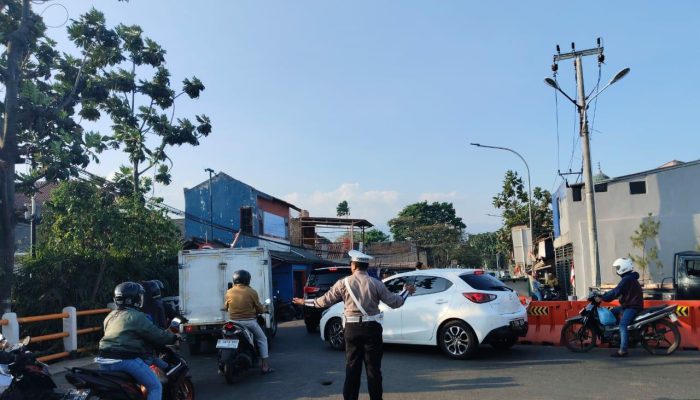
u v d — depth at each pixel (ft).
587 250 70.49
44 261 43.78
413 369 29.37
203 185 107.45
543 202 132.57
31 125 42.39
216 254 40.37
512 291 33.73
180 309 39.58
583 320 33.35
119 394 17.17
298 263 105.40
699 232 66.95
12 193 39.65
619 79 56.54
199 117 70.13
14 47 41.19
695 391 23.04
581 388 24.11
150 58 64.13
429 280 33.96
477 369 28.91
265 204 111.34
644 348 32.63
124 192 53.62
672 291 51.29
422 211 265.75
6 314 30.25
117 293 18.20
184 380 21.98
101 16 53.42
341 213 221.66
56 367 33.78
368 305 20.44
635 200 69.87
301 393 25.34
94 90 53.01
